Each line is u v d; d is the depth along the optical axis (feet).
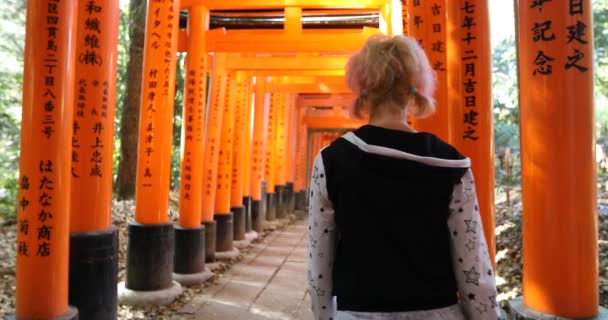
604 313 8.21
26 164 9.91
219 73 25.54
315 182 4.61
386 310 4.19
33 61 9.85
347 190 4.33
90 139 12.49
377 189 4.17
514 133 40.50
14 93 34.09
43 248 9.90
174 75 17.93
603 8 30.04
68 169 10.28
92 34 12.39
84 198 12.47
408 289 4.14
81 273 12.13
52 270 10.00
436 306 4.25
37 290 9.86
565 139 7.93
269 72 32.09
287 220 44.68
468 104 10.80
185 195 20.70
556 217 8.00
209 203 23.94
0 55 34.45
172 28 17.65
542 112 8.09
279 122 45.75
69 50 10.13
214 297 17.99
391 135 4.37
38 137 9.84
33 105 9.84
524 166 8.56
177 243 20.30
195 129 21.03
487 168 10.76
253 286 19.71
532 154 8.29
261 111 37.14
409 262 4.20
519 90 8.82
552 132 8.00
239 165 30.76
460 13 10.89
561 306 8.02
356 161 4.30
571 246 7.95
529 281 8.50
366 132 4.44
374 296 4.19
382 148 4.19
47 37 9.82
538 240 8.25
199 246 20.57
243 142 31.17
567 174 7.93
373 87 4.58
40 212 9.88
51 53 9.85
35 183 9.87
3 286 17.52
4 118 33.58
